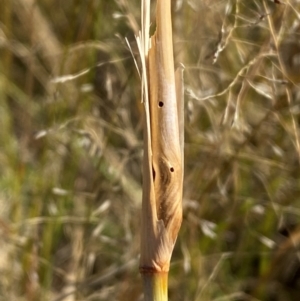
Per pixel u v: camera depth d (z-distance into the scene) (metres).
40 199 0.39
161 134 0.22
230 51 0.35
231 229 0.41
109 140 0.40
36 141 0.44
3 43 0.45
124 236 0.40
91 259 0.39
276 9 0.32
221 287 0.40
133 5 0.39
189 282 0.38
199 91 0.34
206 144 0.37
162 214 0.22
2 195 0.43
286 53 0.36
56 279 0.42
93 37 0.40
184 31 0.35
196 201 0.35
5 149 0.45
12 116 0.49
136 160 0.43
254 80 0.35
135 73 0.38
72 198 0.40
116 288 0.37
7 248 0.39
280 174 0.38
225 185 0.37
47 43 0.47
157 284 0.22
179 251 0.40
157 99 0.22
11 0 0.47
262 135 0.37
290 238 0.36
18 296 0.39
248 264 0.41
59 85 0.38
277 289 0.42
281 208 0.37
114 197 0.39
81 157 0.41
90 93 0.39
